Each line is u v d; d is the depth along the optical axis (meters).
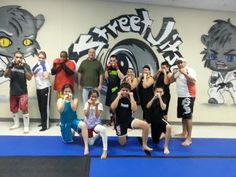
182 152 4.15
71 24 5.40
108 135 4.88
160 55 5.62
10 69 4.84
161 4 5.52
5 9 5.26
